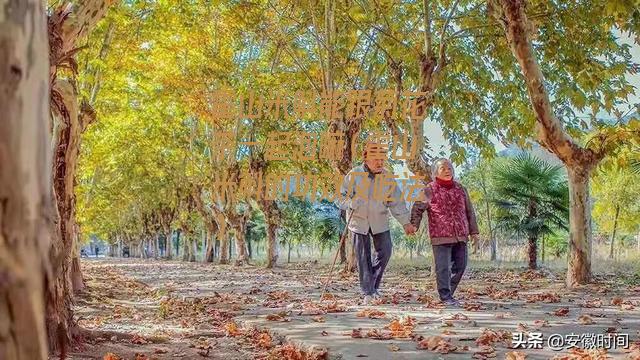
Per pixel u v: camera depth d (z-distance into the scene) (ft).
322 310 25.93
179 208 137.69
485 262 79.51
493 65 48.08
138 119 86.69
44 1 5.16
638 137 33.50
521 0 32.73
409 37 51.72
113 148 94.32
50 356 16.89
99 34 45.11
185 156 108.99
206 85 71.46
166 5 47.70
